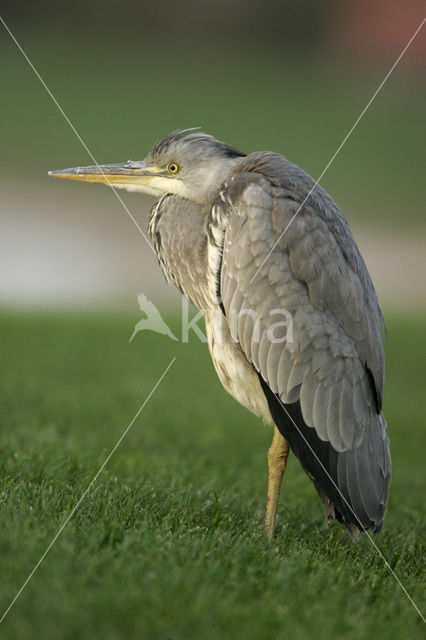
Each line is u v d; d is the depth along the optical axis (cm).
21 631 512
